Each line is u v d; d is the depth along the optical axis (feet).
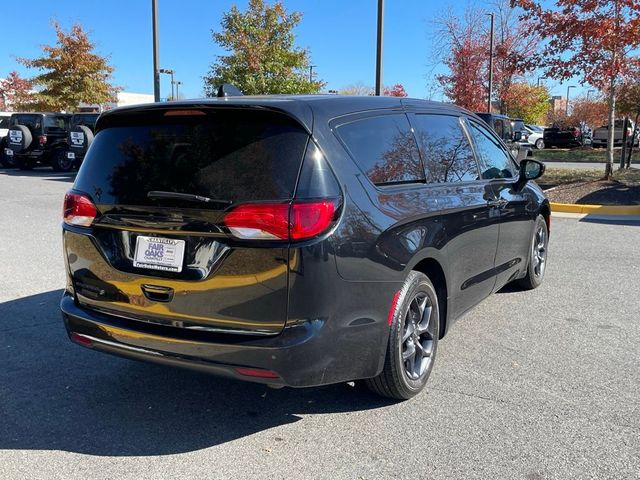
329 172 10.15
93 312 11.53
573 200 38.91
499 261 16.34
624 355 14.56
